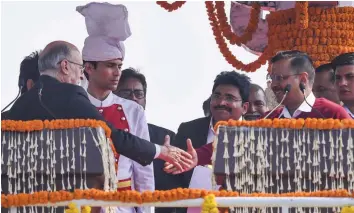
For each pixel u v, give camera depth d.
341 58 12.90
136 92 14.17
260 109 14.26
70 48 11.55
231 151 10.35
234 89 13.08
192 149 11.96
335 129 10.30
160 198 10.14
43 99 11.09
